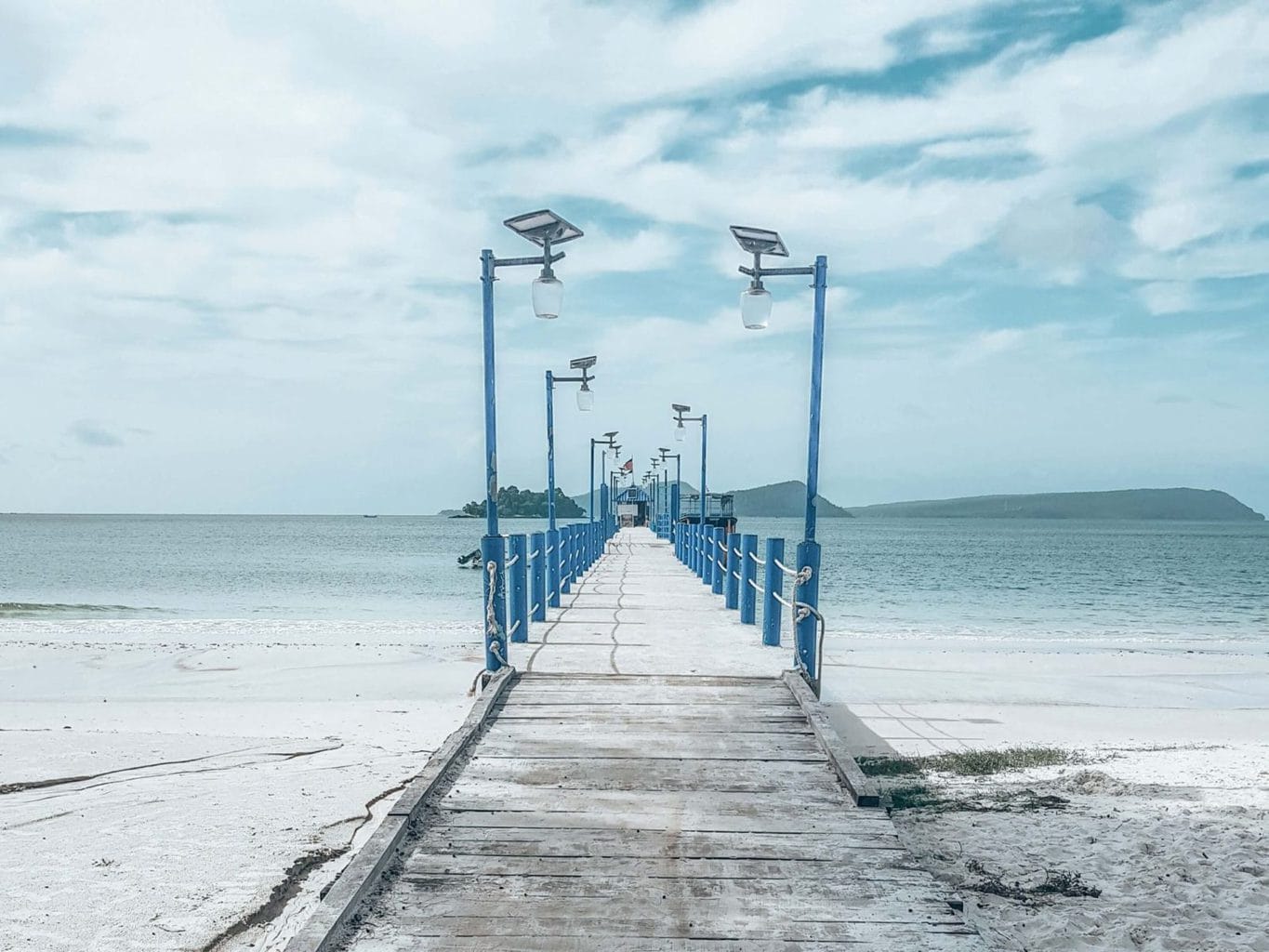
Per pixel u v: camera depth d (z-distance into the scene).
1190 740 9.82
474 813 4.55
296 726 9.80
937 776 8.10
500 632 7.00
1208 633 20.83
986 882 5.38
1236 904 5.05
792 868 4.01
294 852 5.81
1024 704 11.70
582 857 4.09
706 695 6.50
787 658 7.74
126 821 6.38
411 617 22.64
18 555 56.97
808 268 7.16
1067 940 4.56
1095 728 10.38
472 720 5.78
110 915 4.84
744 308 7.11
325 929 3.32
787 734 5.75
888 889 3.85
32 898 5.04
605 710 6.17
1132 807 7.07
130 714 10.45
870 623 22.69
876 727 10.27
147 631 18.34
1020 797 7.38
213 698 11.55
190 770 7.84
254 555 57.78
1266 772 8.23
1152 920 4.81
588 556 19.39
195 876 5.39
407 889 3.80
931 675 13.66
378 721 10.05
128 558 54.16
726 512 40.38
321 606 25.84
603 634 9.16
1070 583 37.56
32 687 12.26
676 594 13.59
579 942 3.40
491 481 6.97
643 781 5.00
